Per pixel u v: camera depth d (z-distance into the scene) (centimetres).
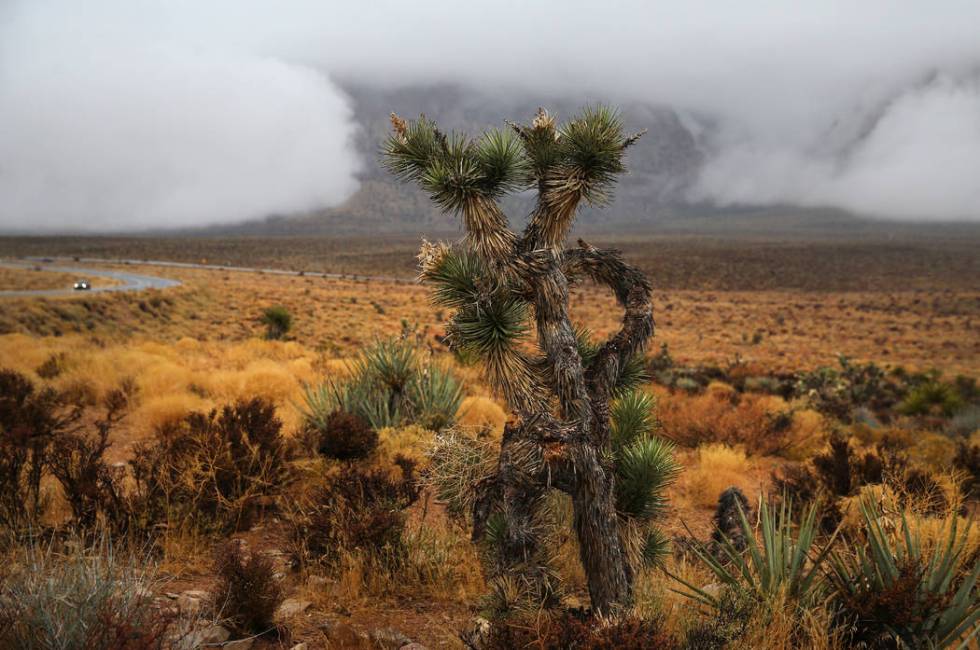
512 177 310
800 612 348
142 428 862
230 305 7194
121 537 402
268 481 570
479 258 322
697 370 3247
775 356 5312
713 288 14725
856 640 348
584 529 304
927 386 1961
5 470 479
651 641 269
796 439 1109
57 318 4250
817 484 708
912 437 1204
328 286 11856
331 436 709
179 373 1236
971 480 824
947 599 332
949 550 365
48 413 751
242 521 525
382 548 462
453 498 393
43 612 265
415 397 920
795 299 12269
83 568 299
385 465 692
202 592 383
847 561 407
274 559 468
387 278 16325
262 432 612
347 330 5206
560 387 305
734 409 1277
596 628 278
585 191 311
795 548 384
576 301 9138
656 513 372
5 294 5725
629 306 341
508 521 358
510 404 314
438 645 357
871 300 12119
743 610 333
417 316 6988
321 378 1253
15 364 1294
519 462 307
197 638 311
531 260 305
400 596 429
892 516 479
